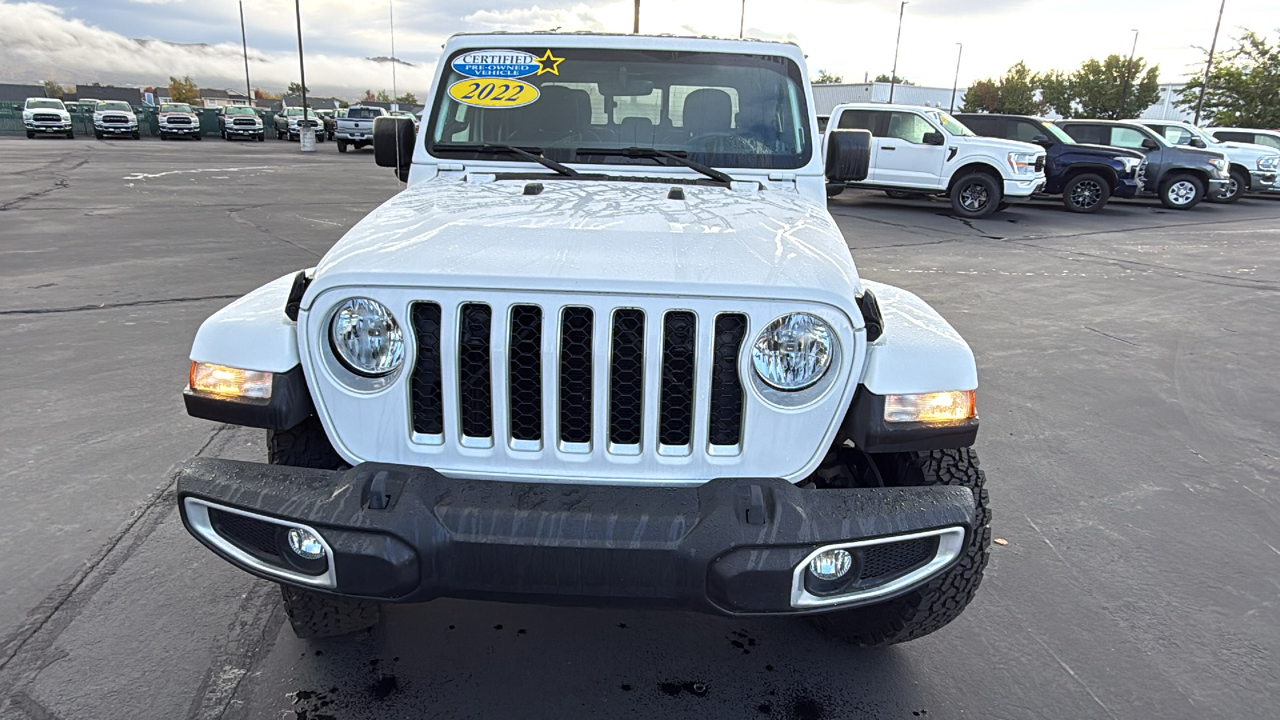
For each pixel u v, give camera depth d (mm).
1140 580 3043
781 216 2418
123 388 4637
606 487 1842
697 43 3113
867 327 1954
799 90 3119
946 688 2445
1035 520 3479
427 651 2541
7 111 36750
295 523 1768
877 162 14539
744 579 1724
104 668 2391
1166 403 4969
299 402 1974
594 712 2303
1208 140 18266
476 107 3086
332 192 15312
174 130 35875
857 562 1816
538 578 1742
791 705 2355
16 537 3064
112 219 10945
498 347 1805
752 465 1890
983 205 14000
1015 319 6961
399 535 1723
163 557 2980
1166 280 8852
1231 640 2699
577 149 3031
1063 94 51719
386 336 1840
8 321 5902
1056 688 2455
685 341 1835
